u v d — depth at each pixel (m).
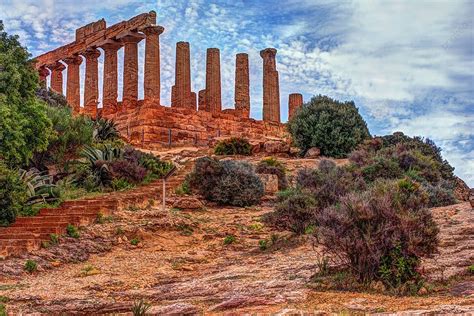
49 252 18.84
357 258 13.61
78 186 28.28
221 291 14.00
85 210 23.02
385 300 11.99
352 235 13.64
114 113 58.59
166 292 14.59
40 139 27.02
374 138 41.09
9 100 26.03
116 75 59.75
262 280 14.62
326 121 40.62
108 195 26.31
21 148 26.06
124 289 15.35
